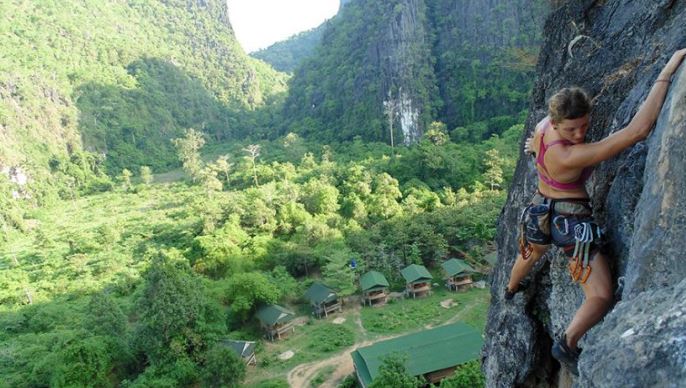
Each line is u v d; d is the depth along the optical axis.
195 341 28.52
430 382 24.67
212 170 83.94
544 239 4.00
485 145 70.31
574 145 3.67
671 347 2.39
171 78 154.75
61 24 145.25
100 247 59.66
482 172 63.78
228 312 35.47
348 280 38.16
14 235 74.75
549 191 3.92
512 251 6.63
